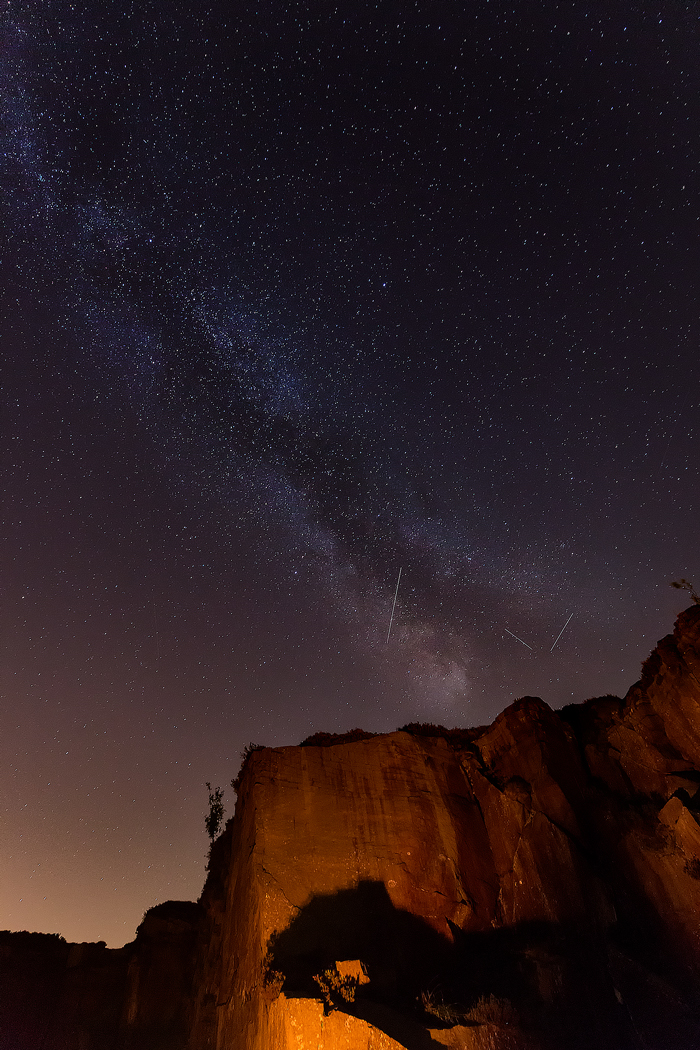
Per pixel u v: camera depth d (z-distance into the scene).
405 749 22.05
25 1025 23.59
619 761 21.19
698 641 20.91
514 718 22.73
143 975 24.73
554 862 18.55
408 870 18.92
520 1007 15.24
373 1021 13.21
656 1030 14.52
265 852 18.53
